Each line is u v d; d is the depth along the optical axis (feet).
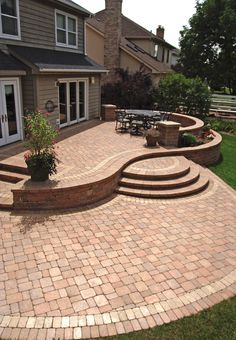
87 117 55.31
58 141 39.09
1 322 12.77
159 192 26.86
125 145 37.86
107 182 25.67
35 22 40.14
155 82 81.30
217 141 41.09
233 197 27.68
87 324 12.85
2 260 16.81
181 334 12.50
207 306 14.11
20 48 37.32
